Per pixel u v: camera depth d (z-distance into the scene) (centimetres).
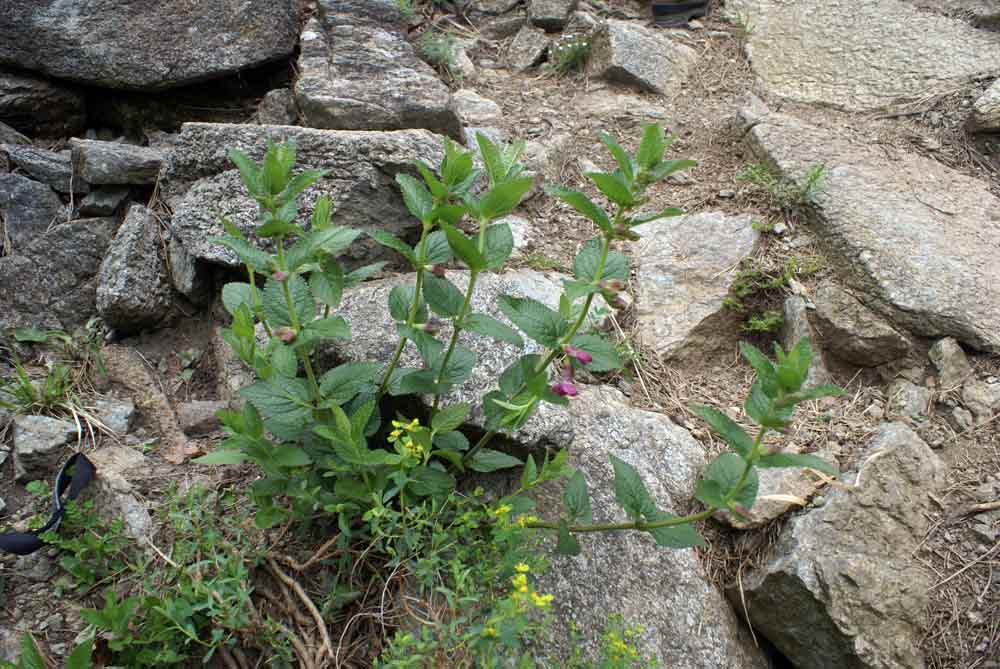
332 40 474
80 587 262
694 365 373
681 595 281
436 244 242
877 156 448
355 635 259
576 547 246
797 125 468
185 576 254
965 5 566
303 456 240
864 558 281
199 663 247
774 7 603
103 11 425
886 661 266
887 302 361
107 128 459
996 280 366
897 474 306
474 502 263
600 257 229
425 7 595
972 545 291
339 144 362
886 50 540
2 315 343
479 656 232
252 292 260
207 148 365
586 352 236
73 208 381
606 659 243
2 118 424
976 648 270
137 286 347
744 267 393
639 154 219
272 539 274
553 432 293
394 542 265
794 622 280
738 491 224
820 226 401
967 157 457
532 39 577
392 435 238
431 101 427
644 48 543
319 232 233
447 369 262
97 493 285
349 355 303
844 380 361
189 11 441
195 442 316
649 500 243
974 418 328
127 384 334
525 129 486
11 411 310
